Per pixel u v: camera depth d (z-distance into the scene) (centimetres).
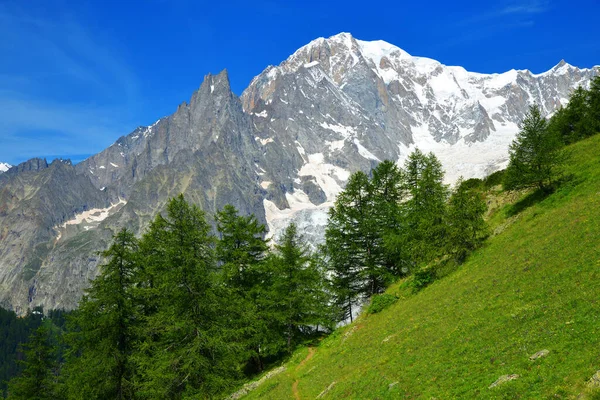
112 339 3284
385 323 3538
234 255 4262
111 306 3300
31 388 3978
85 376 3225
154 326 3045
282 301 4359
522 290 2527
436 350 2372
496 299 2616
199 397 2861
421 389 2028
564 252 2703
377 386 2322
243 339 4000
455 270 3891
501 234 4122
